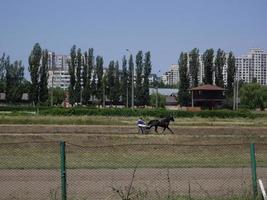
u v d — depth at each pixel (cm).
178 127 5319
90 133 4422
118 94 14650
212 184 1834
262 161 2622
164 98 15700
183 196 1564
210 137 3900
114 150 2839
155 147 2897
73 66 14012
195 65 13938
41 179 1877
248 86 13988
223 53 14138
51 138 3681
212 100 13238
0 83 14312
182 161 2505
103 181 1853
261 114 8681
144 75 14112
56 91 16650
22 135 3747
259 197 1459
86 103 14112
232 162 2491
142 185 1773
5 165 2244
